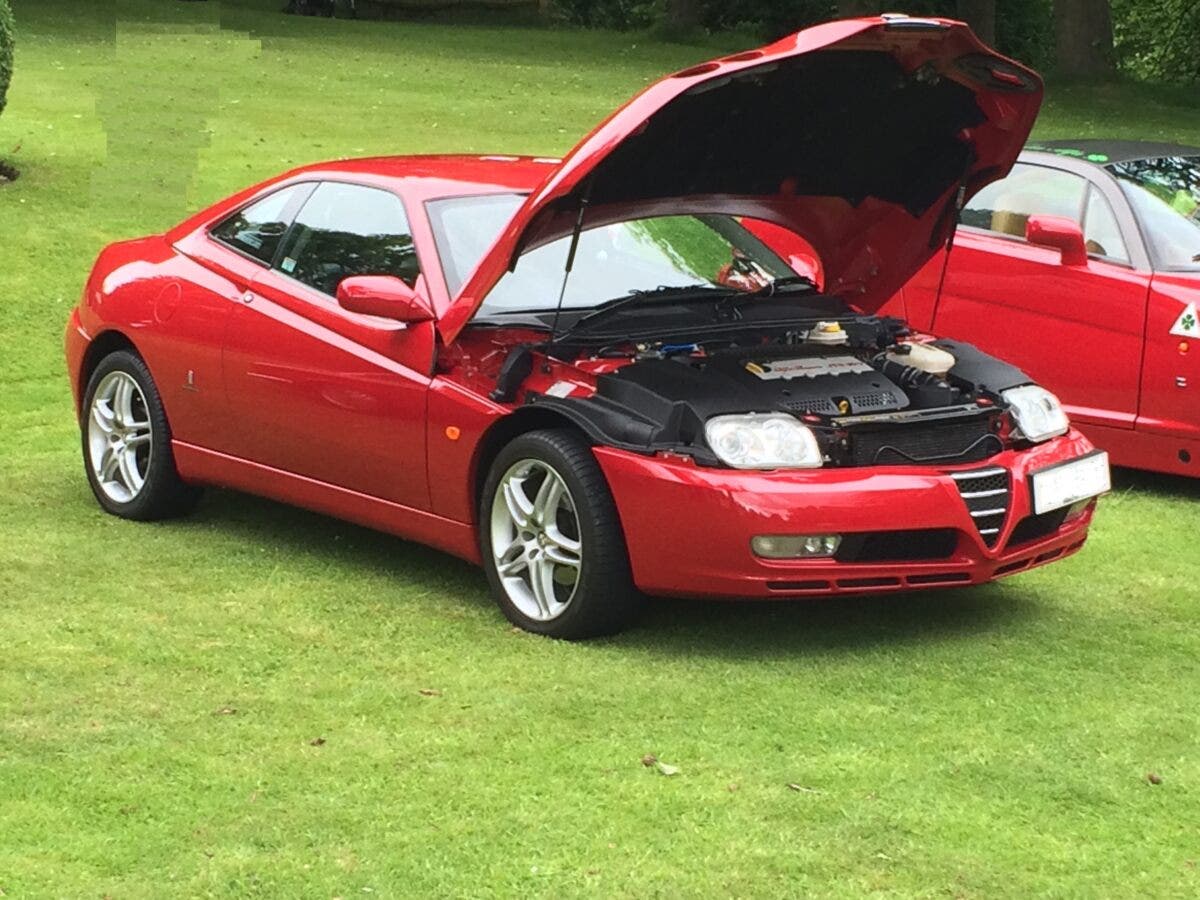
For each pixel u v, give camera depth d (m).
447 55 28.59
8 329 9.97
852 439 5.19
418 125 19.64
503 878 3.65
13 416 8.39
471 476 5.51
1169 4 40.69
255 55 26.20
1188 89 30.33
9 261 11.27
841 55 5.18
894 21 5.03
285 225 6.29
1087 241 7.89
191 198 13.76
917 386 5.54
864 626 5.54
